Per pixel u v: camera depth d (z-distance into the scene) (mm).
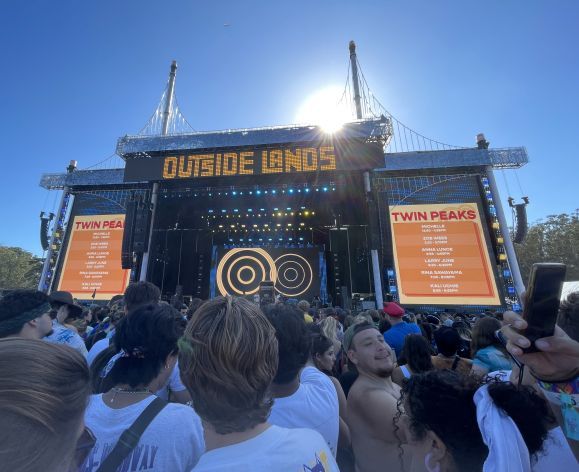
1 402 612
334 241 21406
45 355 729
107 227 20156
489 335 3461
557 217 39188
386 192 18641
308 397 1926
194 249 22625
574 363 1099
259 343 1164
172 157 17531
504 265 16516
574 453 1128
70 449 719
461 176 18469
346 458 2486
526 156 17781
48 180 21234
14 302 2441
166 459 1328
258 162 16844
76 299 18703
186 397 2451
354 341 2551
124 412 1455
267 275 22406
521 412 1158
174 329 1740
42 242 19984
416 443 1385
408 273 17078
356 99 23172
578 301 1551
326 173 17266
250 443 1086
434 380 1387
